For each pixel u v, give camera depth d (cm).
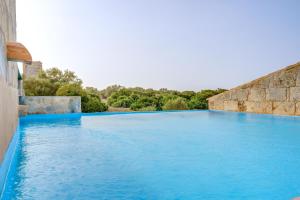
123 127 994
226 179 360
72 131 881
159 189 322
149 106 2444
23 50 544
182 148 581
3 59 425
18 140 700
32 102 1312
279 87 1226
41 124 1097
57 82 2764
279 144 622
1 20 425
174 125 1048
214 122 1125
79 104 1455
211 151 543
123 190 319
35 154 522
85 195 305
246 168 415
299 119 1091
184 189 321
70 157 495
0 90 328
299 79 1128
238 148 578
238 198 292
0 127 319
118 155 509
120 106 2425
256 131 848
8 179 368
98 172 395
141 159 477
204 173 388
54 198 296
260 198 292
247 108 1413
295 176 371
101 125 1066
